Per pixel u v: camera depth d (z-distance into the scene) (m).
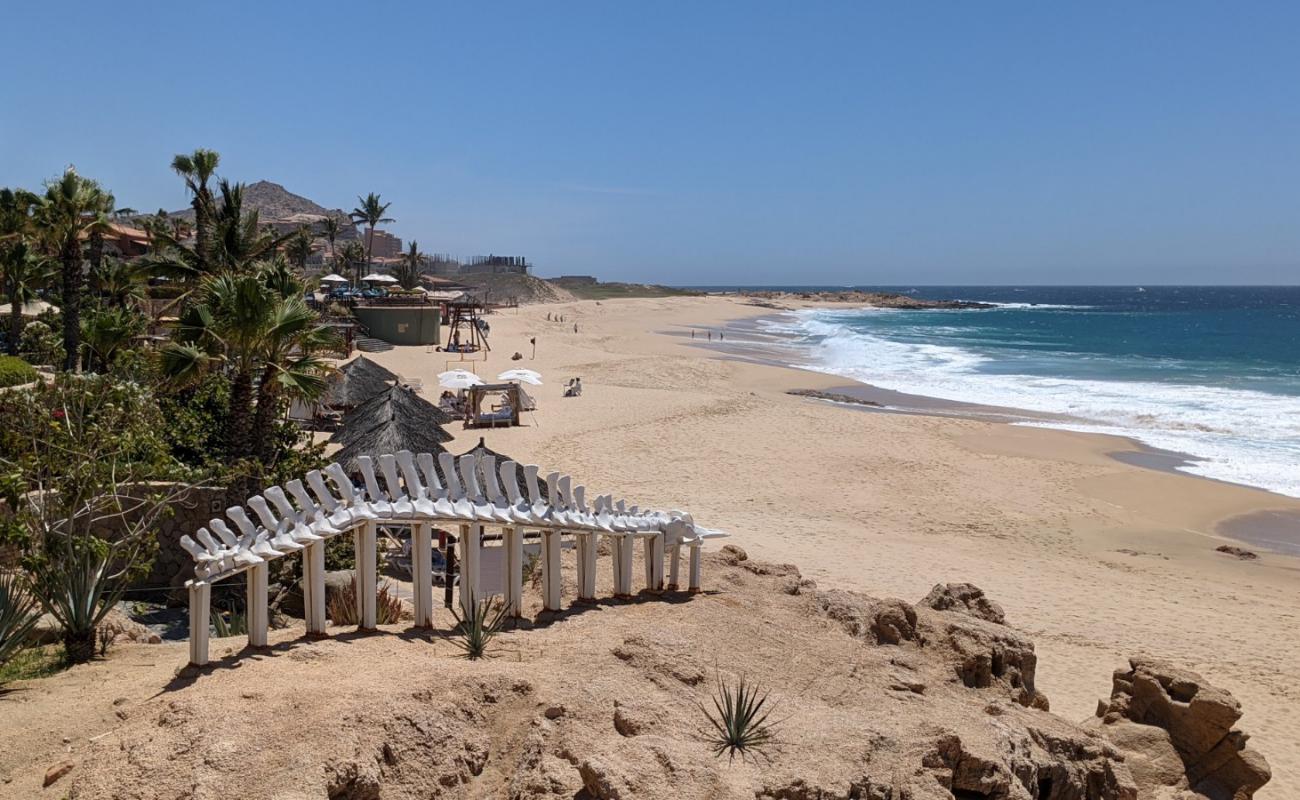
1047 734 7.54
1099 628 17.19
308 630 7.49
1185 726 9.09
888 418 41.50
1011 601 18.66
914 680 7.97
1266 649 16.42
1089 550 23.47
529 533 10.30
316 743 5.57
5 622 7.80
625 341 84.88
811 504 26.94
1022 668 9.45
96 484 9.63
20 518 8.66
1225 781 8.90
